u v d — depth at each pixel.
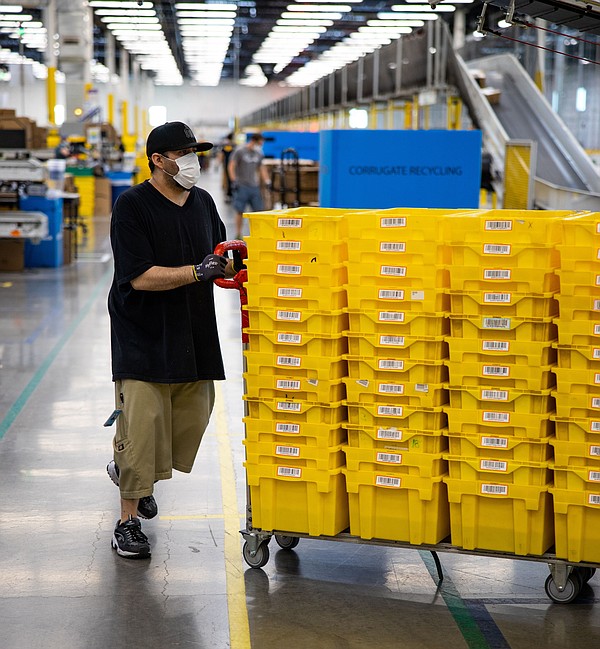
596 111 22.22
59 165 16.75
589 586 4.10
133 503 4.38
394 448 3.93
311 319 3.92
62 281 13.84
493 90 19.25
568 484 3.75
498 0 4.99
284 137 25.94
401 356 3.88
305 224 3.87
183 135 4.23
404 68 18.52
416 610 3.81
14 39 42.94
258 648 3.46
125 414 4.28
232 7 30.86
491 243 3.73
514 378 3.76
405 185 10.25
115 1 30.75
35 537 4.55
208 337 4.43
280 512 4.13
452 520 3.92
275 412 4.05
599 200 11.18
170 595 3.92
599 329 3.65
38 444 6.10
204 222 4.48
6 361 8.60
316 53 48.53
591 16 4.84
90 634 3.57
